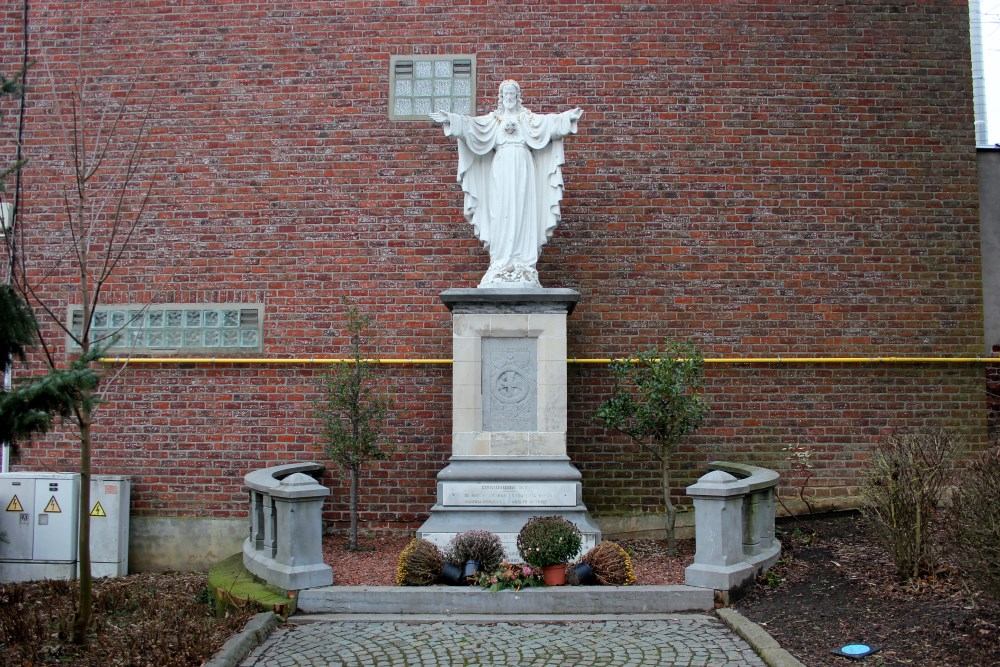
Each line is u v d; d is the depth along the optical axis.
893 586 7.19
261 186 10.52
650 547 9.22
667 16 10.48
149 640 6.64
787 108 10.40
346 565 8.32
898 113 10.43
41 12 10.84
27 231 10.60
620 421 8.77
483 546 7.57
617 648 6.30
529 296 8.62
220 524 10.16
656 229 10.28
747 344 10.17
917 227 10.34
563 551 7.39
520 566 7.44
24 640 6.58
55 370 6.07
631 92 10.41
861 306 10.24
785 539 8.91
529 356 8.73
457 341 8.71
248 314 10.42
